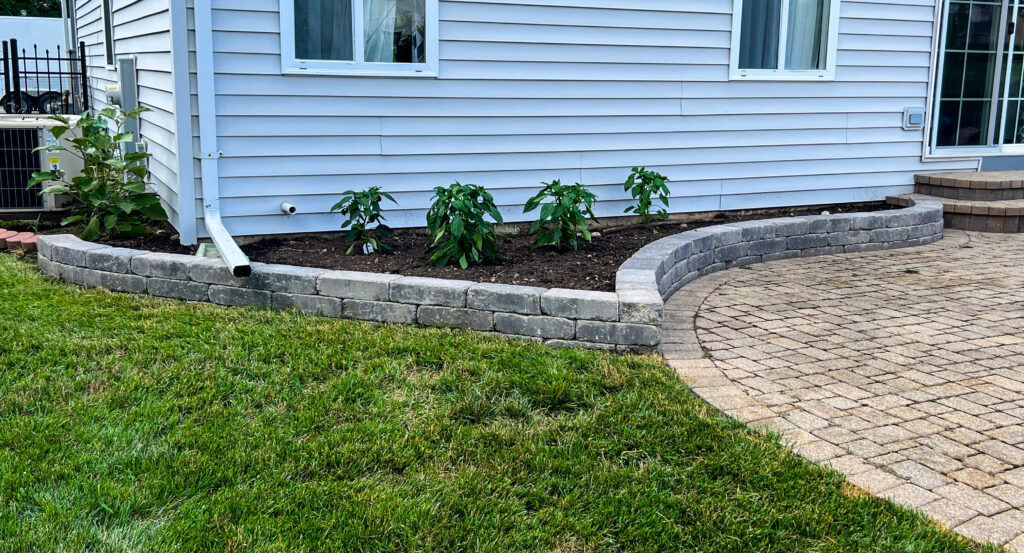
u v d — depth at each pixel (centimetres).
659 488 316
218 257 569
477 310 479
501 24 688
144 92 763
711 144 791
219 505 296
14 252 686
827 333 508
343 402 381
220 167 627
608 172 754
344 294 504
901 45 860
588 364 431
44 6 2866
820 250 746
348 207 610
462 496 308
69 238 618
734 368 444
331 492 307
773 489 314
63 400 376
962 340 498
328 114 652
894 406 395
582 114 732
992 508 304
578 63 721
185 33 597
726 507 303
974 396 409
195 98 611
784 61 809
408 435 351
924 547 278
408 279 498
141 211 663
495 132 706
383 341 454
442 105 685
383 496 304
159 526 283
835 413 386
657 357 449
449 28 674
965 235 842
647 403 385
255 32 620
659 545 283
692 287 617
